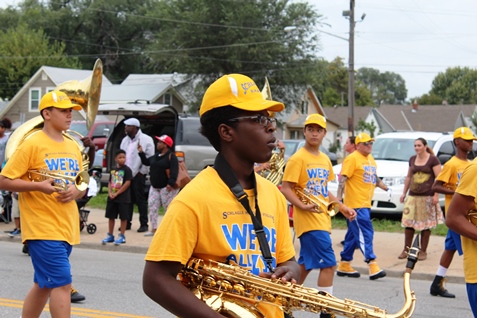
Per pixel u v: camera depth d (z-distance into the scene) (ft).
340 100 302.66
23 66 185.88
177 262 9.46
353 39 110.01
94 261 37.14
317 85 152.35
